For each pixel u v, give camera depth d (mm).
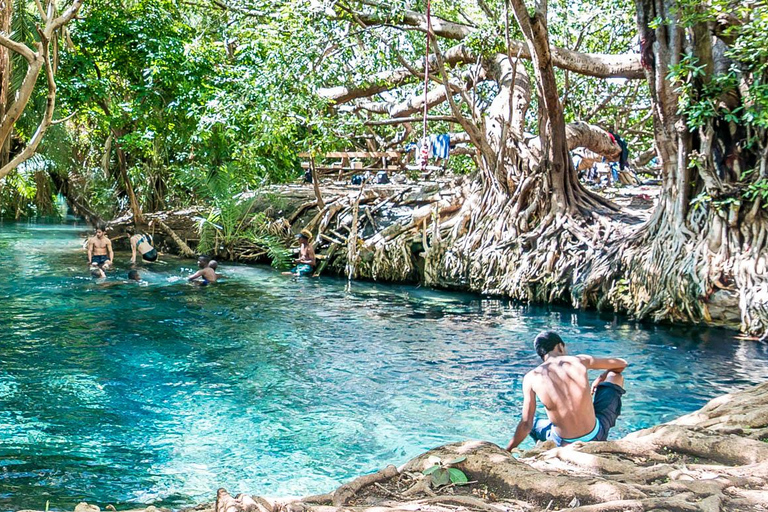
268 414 7938
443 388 9031
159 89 22828
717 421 4664
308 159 24219
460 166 31000
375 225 20094
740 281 12555
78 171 32312
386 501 3449
